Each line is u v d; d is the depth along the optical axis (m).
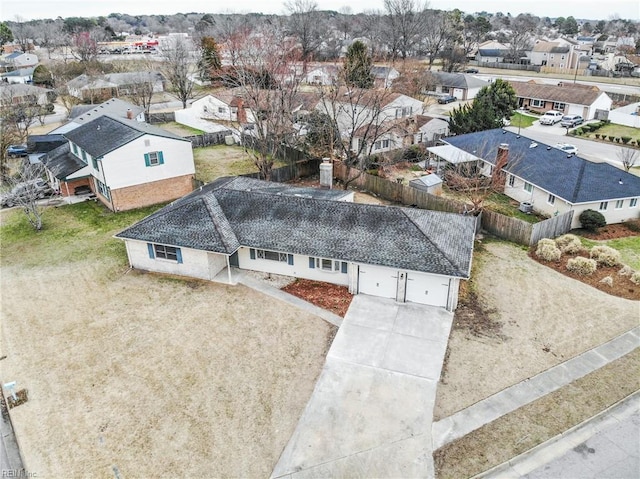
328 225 24.11
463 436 15.62
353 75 44.38
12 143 45.16
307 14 95.62
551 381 17.88
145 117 58.69
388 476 14.33
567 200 30.59
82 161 36.53
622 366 18.61
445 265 20.97
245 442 15.50
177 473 14.51
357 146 45.38
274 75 39.00
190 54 96.44
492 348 19.62
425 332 20.39
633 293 23.53
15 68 99.44
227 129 52.56
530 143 39.09
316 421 16.22
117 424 16.23
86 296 23.67
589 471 14.50
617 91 78.56
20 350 19.94
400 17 91.44
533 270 25.78
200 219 25.08
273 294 23.38
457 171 37.59
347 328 20.69
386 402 16.92
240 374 18.34
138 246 25.41
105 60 94.00
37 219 31.09
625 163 42.06
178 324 21.33
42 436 15.84
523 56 109.06
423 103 54.78
